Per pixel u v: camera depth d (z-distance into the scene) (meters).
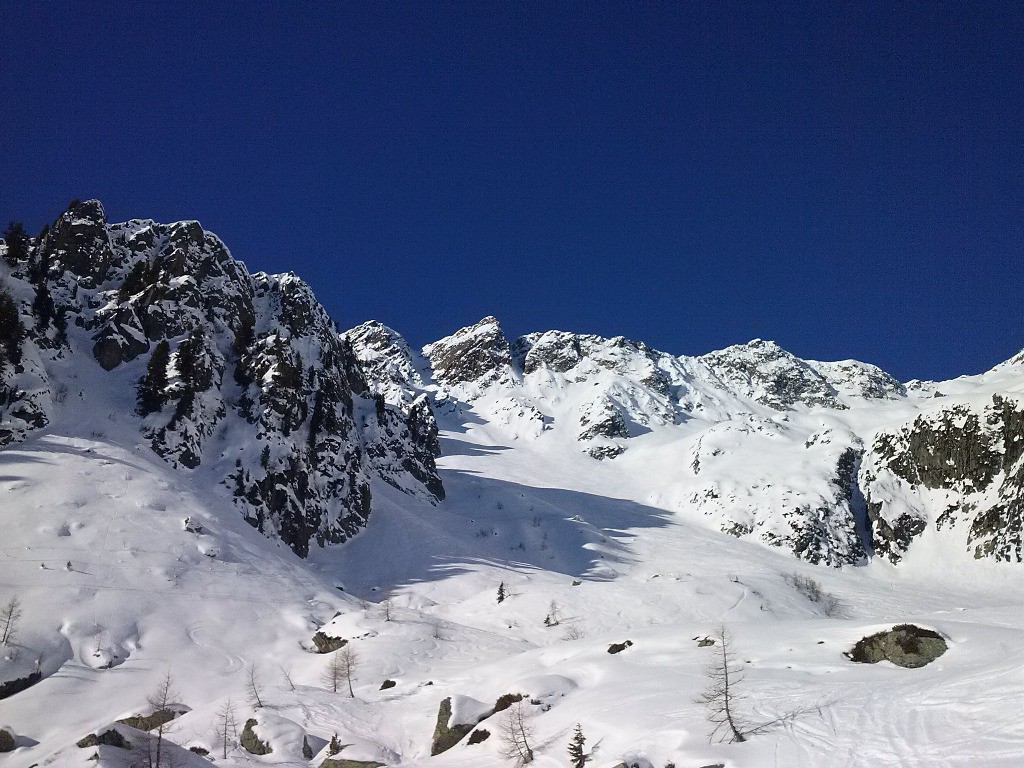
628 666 79.56
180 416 166.88
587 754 60.50
